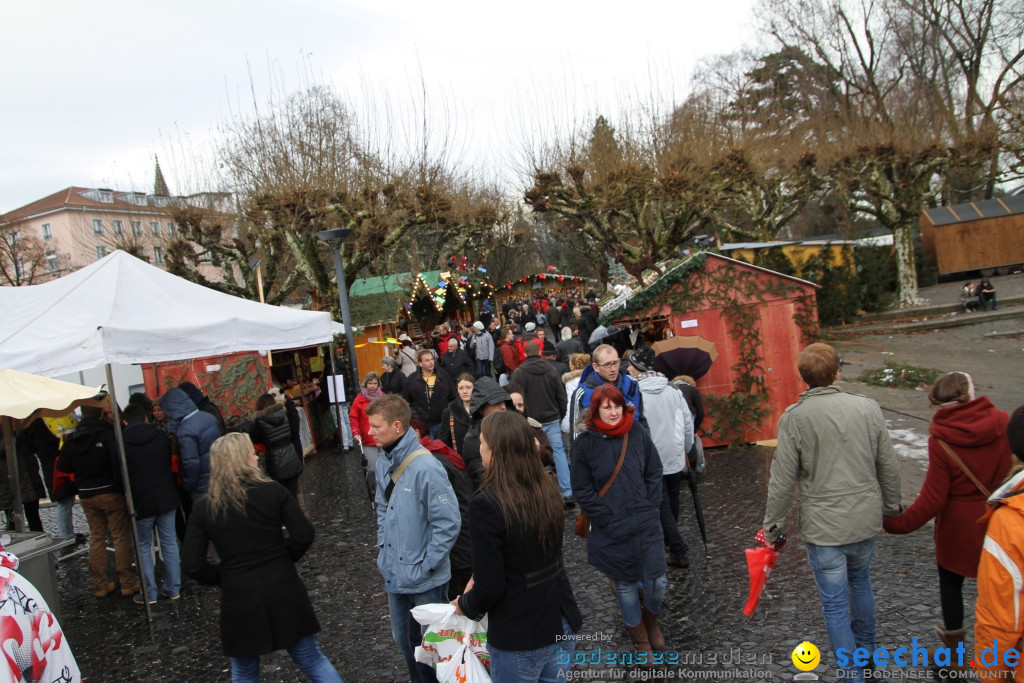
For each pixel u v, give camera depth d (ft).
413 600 11.98
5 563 9.99
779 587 16.47
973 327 63.93
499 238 140.77
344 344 47.55
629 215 63.41
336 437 44.68
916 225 103.30
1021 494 7.67
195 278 54.75
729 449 31.76
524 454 9.62
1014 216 96.89
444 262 103.65
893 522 11.80
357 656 15.47
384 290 79.41
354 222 54.13
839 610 11.23
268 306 30.37
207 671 15.67
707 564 18.25
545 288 156.04
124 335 20.30
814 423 11.20
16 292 27.78
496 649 9.51
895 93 105.19
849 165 81.87
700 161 64.54
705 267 32.07
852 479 11.05
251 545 11.59
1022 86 92.27
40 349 19.10
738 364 31.96
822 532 11.14
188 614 19.15
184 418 21.22
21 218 112.78
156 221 64.44
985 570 7.70
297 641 11.71
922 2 99.71
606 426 13.12
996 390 39.68
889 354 56.08
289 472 23.48
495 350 55.77
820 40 108.78
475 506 9.44
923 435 30.83
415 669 12.21
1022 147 81.20
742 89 116.98
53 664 10.32
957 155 76.13
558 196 63.98
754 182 75.56
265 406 23.43
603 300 97.04
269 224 54.80
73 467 20.43
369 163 59.77
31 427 26.50
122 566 20.63
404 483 11.91
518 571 9.44
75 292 22.50
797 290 31.68
